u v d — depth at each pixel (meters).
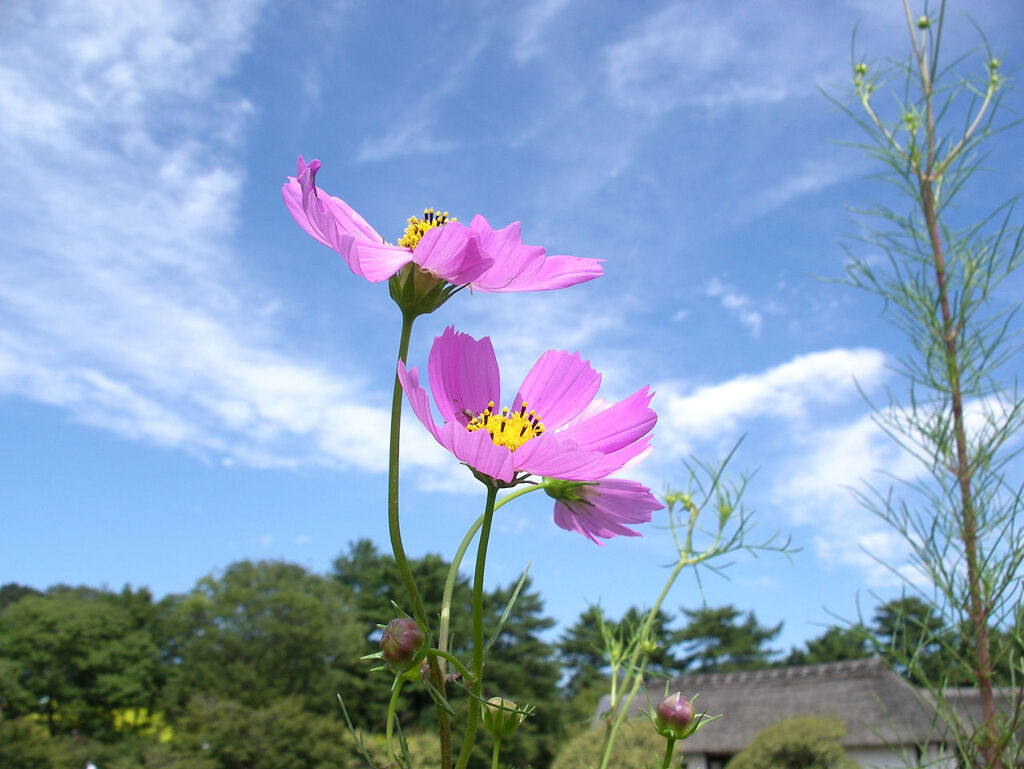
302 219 0.95
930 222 2.36
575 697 21.98
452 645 0.90
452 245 0.89
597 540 1.12
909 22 2.47
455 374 1.07
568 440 0.83
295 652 25.23
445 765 0.83
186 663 26.22
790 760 10.08
